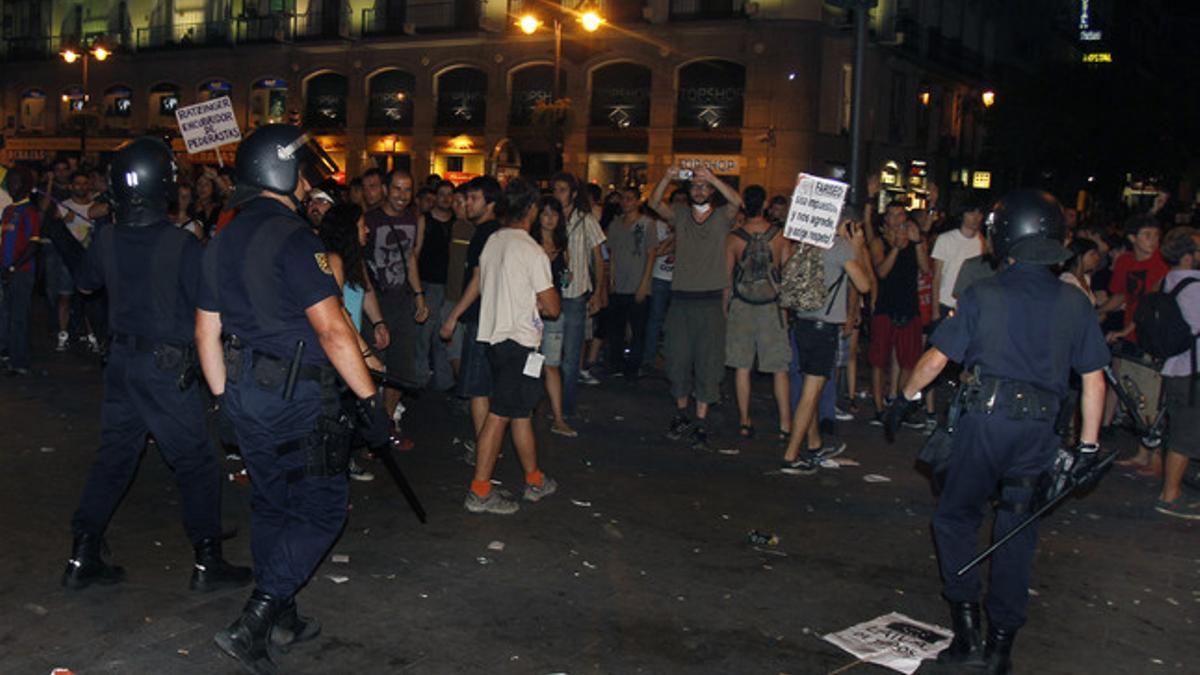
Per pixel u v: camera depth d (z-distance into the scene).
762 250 8.29
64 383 9.59
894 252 9.56
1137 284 8.81
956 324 4.37
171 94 42.41
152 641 4.33
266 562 4.13
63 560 5.16
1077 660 4.68
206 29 41.19
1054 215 4.33
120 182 4.52
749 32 31.05
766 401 10.55
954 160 40.72
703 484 7.27
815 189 7.25
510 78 35.25
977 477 4.35
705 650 4.56
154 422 4.59
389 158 37.75
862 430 9.38
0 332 9.96
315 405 4.06
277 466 4.07
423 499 6.56
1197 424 6.93
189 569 5.14
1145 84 36.16
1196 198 49.44
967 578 4.47
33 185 9.99
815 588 5.38
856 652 4.59
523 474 7.30
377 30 37.03
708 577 5.45
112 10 43.91
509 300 6.16
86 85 41.16
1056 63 36.69
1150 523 6.91
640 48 32.69
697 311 8.38
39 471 6.68
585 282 9.04
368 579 5.16
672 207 8.64
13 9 47.28
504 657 4.38
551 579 5.30
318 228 6.61
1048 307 4.26
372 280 7.38
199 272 4.49
